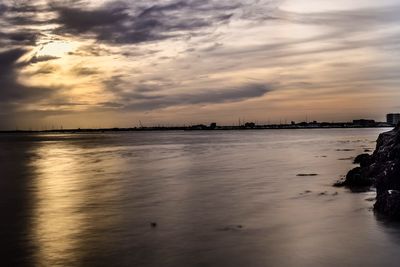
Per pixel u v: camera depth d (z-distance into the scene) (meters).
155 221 20.31
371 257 14.56
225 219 20.38
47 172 46.28
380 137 40.66
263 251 15.39
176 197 27.20
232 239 16.95
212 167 48.12
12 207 24.41
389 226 18.33
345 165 46.25
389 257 14.54
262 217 20.61
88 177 40.22
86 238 17.47
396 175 23.45
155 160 61.44
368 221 19.25
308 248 15.62
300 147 91.31
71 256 15.25
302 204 23.55
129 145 123.44
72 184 34.91
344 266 13.78
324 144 103.00
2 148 118.25
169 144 123.88
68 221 20.56
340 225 18.67
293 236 17.19
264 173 40.22
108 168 50.09
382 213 20.64
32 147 123.56
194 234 17.83
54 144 148.00
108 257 15.09
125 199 26.75
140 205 24.53
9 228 19.27
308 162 51.66
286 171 41.53
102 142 158.88
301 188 29.39
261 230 18.22
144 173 43.00
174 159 62.75
